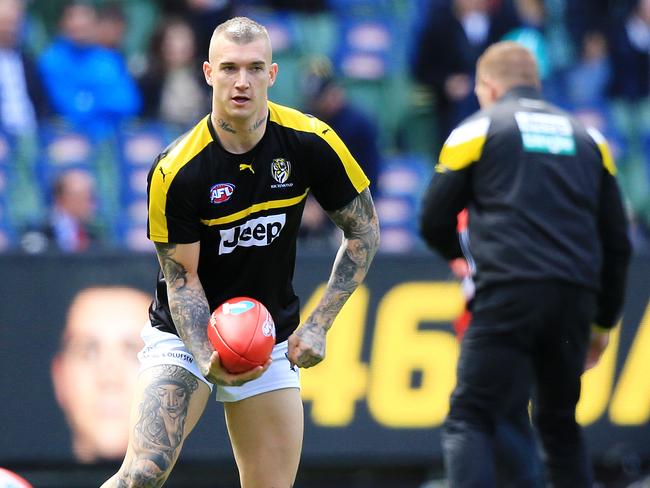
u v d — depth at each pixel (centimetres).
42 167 3275
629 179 3766
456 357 2592
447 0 3594
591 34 3816
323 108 3297
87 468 2505
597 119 3775
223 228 1512
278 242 1547
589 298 1902
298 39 3766
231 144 1477
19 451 2467
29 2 3562
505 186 1909
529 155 1920
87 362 2505
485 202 1919
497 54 2019
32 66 3312
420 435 2573
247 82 1423
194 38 3444
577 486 1889
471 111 3559
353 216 1553
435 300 2598
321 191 1540
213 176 1480
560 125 1966
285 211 1527
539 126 1947
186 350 1563
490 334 1864
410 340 2589
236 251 1536
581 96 3797
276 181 1503
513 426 2086
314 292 2547
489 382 1856
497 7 3666
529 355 1880
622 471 2680
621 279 2000
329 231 3111
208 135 1484
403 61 3788
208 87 3469
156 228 1500
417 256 2600
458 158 1933
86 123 3347
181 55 3425
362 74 3753
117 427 2503
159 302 1603
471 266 1947
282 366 1603
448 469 1842
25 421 2473
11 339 2483
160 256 1520
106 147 3344
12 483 1662
